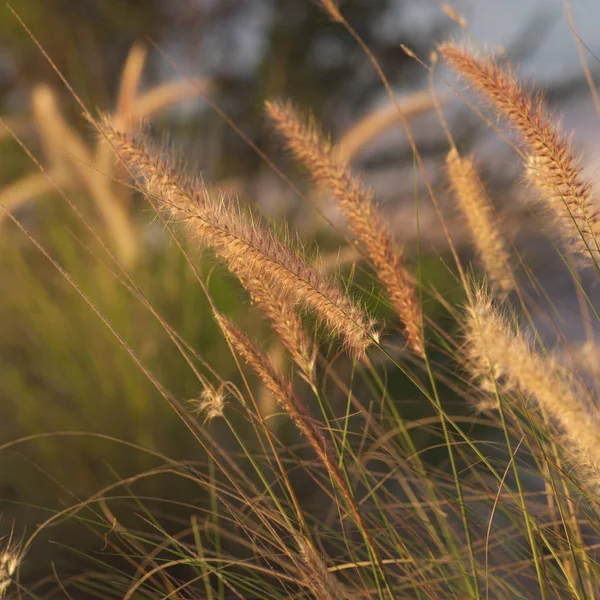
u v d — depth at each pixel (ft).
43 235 5.64
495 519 3.81
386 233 3.44
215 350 4.83
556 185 3.34
